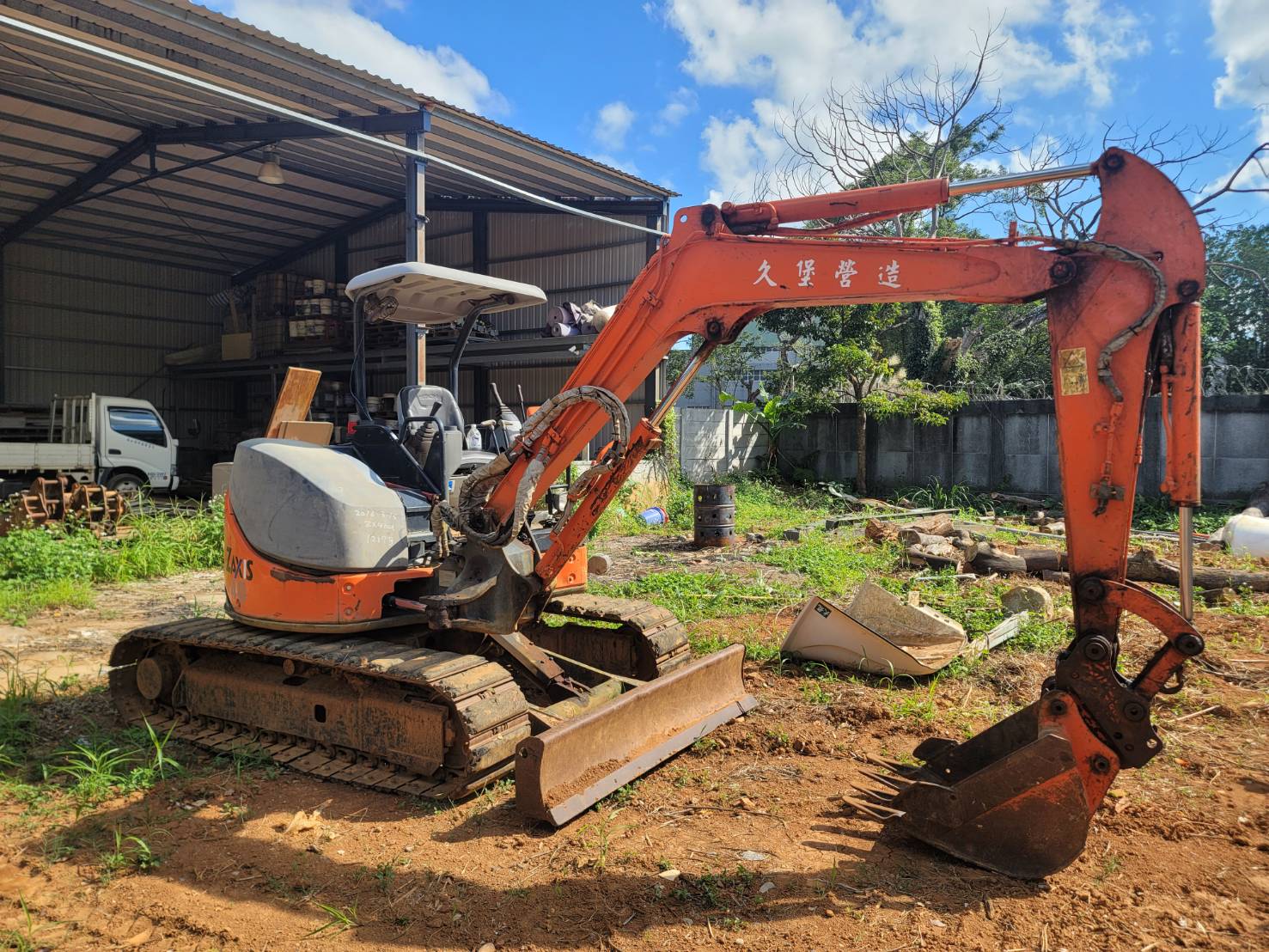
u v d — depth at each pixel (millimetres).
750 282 3820
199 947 3059
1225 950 2906
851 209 3693
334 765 4609
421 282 5223
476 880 3455
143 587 9781
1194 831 3789
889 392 19000
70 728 5363
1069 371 3287
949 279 3451
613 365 4238
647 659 5508
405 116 13719
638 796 4223
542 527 5656
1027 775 3336
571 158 16453
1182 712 5371
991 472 17625
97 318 23828
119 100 15344
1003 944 2959
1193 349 3176
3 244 21703
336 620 4664
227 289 26656
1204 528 13055
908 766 4395
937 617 6598
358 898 3357
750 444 20156
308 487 4723
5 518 11336
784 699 5641
